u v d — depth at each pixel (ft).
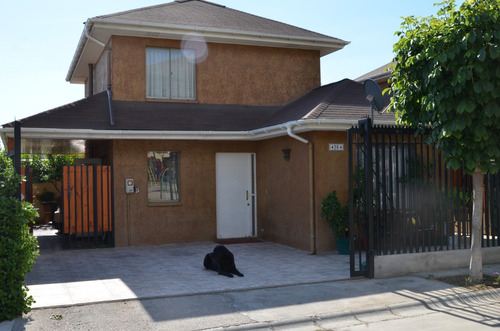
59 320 21.12
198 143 44.01
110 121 40.37
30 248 21.86
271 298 24.36
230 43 47.78
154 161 43.04
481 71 23.86
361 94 42.27
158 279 28.81
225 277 29.22
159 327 20.18
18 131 24.40
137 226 41.73
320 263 33.12
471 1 24.89
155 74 45.73
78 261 34.86
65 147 50.75
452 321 21.29
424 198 29.89
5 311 20.94
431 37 26.04
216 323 20.61
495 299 24.89
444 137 26.45
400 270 28.96
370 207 28.35
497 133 26.07
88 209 40.70
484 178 32.04
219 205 44.96
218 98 47.29
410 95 27.14
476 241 27.27
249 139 43.47
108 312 22.24
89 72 56.39
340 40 50.03
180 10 50.83
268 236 43.88
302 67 50.55
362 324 21.09
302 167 38.14
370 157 28.32
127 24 42.57
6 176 21.81
